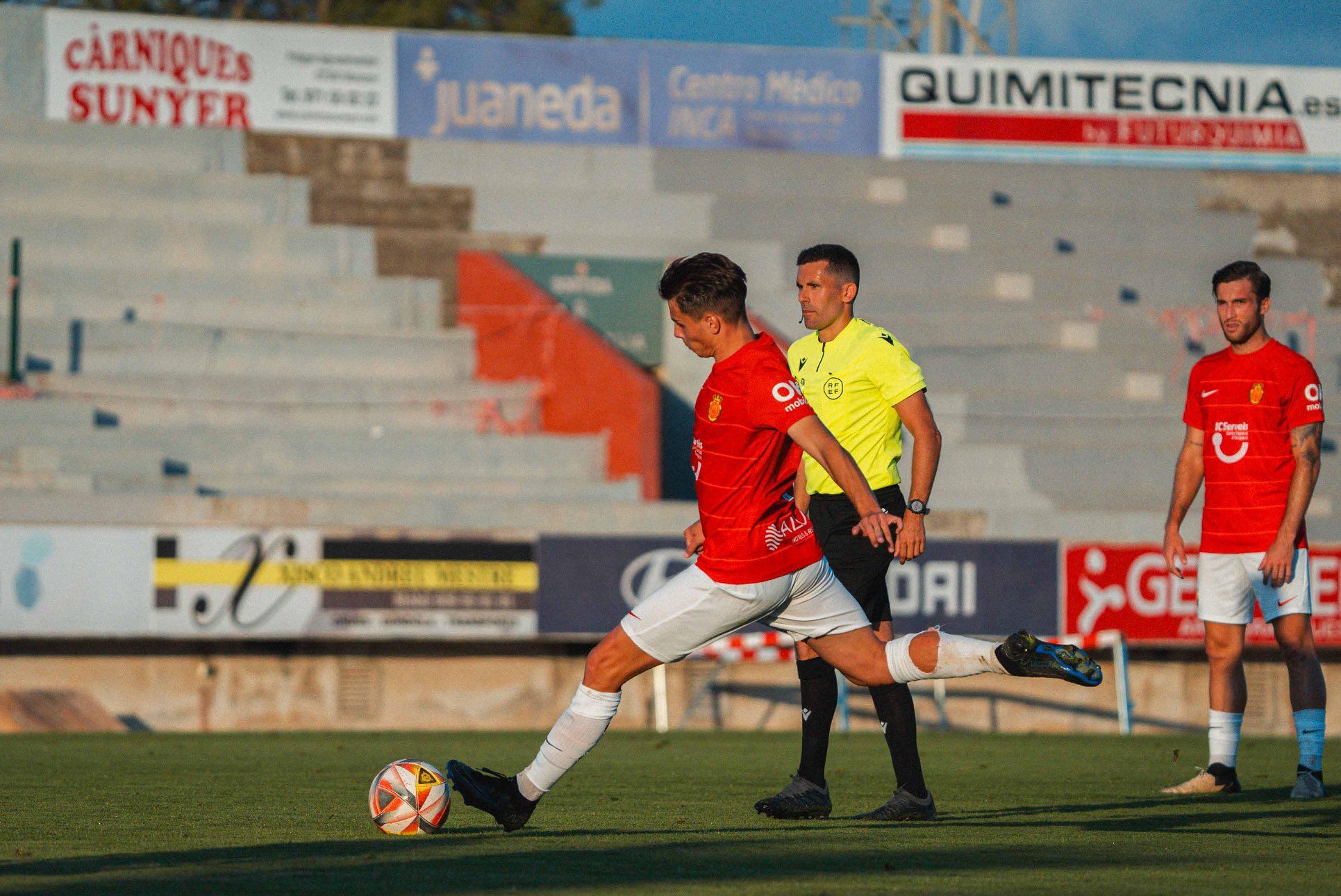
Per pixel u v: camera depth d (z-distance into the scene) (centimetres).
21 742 3475
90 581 4200
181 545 4253
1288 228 6950
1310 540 5375
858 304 6147
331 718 4475
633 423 5366
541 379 5628
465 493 5150
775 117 6744
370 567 4338
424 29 10219
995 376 6019
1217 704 2127
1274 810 1827
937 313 6225
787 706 4741
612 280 6006
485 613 4391
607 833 1496
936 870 1214
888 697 1641
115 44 6259
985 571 4591
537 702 4594
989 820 1666
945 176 6788
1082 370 6091
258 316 5809
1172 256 6738
